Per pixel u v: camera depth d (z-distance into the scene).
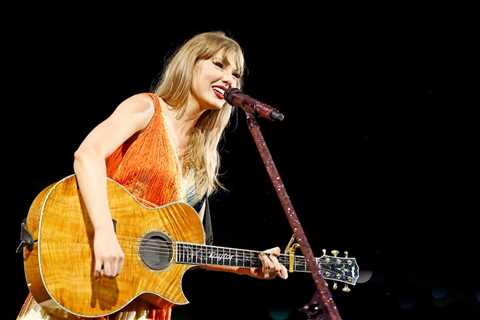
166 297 8.18
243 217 17.38
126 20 15.48
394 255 18.09
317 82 17.95
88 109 15.09
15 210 14.26
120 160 8.31
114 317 7.96
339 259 10.14
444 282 17.94
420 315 17.72
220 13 16.56
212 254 8.82
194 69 8.88
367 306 17.77
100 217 7.40
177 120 8.84
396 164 18.33
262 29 17.25
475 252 18.00
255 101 7.96
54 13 14.85
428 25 17.72
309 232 17.91
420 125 18.22
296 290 17.89
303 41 17.64
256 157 17.62
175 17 15.96
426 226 18.19
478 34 17.66
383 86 18.17
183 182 8.95
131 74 15.48
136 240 8.06
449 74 18.03
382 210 18.22
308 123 18.03
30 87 14.66
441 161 18.33
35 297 7.46
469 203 18.12
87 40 15.12
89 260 7.54
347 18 17.61
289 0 17.19
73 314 7.42
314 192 18.00
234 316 17.42
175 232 8.45
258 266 9.52
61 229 7.45
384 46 17.91
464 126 18.12
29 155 14.52
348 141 18.19
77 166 7.64
